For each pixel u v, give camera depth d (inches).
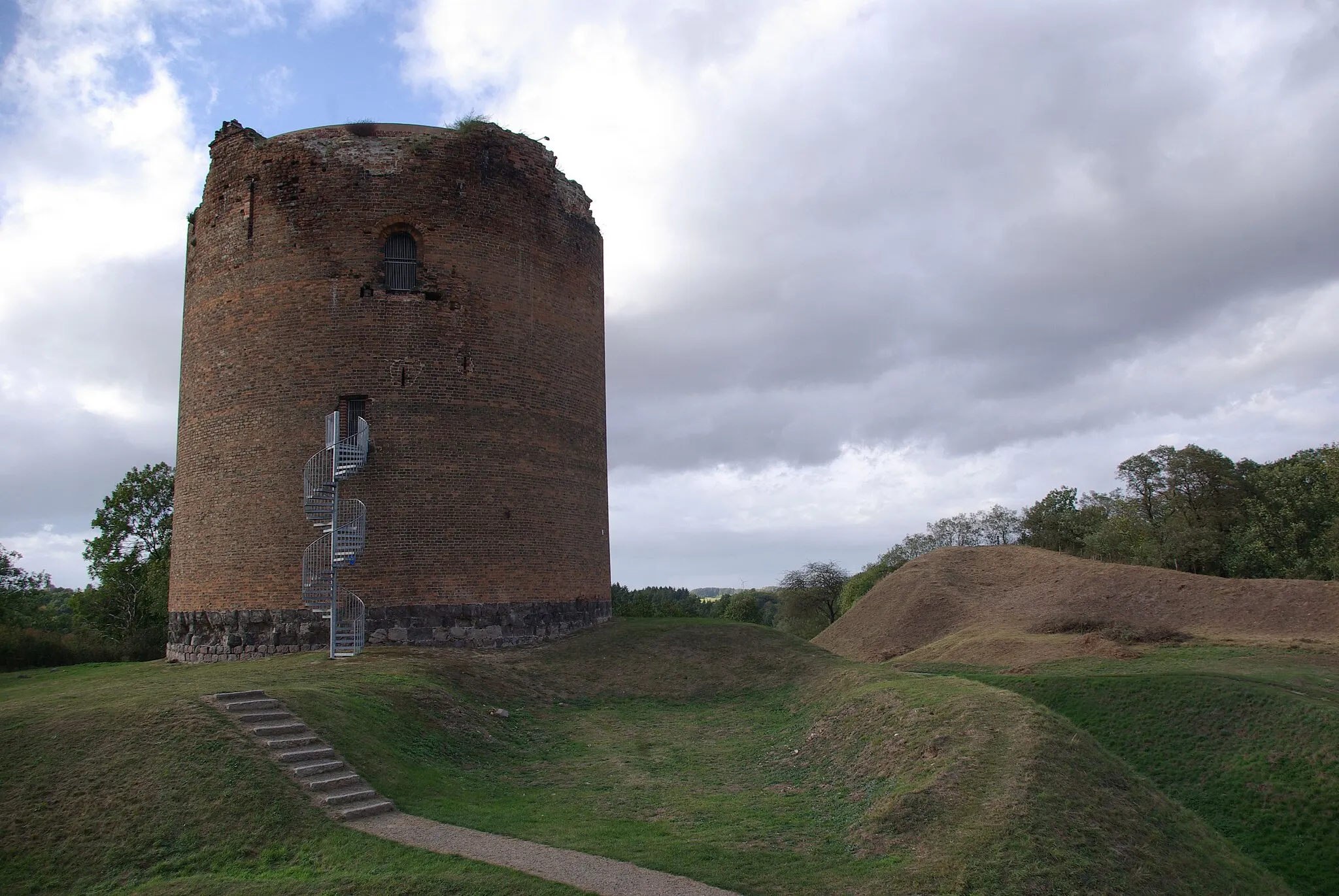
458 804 529.0
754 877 426.6
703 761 688.4
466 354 1001.5
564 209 1132.5
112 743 520.4
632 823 513.3
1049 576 1968.5
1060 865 436.8
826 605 3395.7
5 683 893.8
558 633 1042.7
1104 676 1122.7
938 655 1539.1
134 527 1951.3
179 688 663.8
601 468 1174.3
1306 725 864.9
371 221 995.3
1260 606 1540.4
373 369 967.0
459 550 964.6
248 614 943.0
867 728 676.7
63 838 447.2
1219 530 2363.4
